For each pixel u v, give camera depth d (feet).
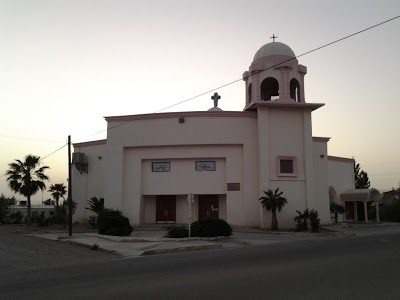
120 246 60.59
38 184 124.57
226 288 27.96
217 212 107.96
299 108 106.63
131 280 31.99
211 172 106.52
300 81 111.55
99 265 42.70
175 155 106.93
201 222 75.36
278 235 86.79
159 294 26.45
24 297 26.30
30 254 53.36
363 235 84.38
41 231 91.15
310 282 29.63
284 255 47.42
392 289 27.09
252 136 105.91
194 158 106.93
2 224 132.46
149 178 108.68
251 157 104.99
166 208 110.11
